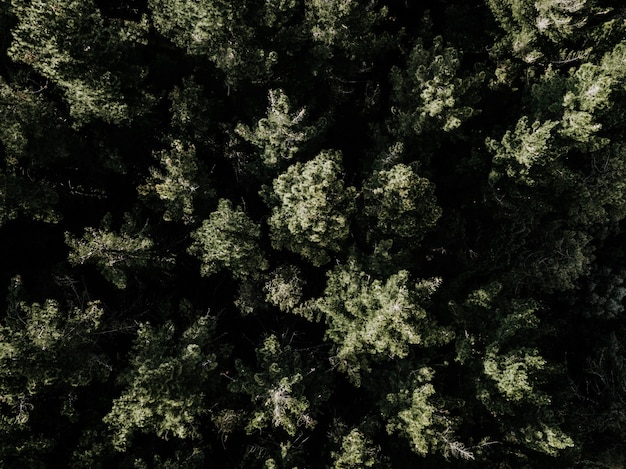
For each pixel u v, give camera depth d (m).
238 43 20.98
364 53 25.36
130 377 19.16
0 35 21.23
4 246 23.14
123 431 18.53
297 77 24.66
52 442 18.81
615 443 27.14
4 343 17.31
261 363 22.02
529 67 25.59
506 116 27.72
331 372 23.98
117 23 22.70
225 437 21.52
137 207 22.47
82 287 23.30
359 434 19.92
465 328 22.50
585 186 25.75
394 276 20.16
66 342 18.84
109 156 22.06
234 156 24.30
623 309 28.89
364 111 26.92
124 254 20.25
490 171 24.33
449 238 26.08
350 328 21.08
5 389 17.69
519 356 21.11
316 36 22.47
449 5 28.33
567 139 23.28
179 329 23.91
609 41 25.27
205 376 19.94
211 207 23.17
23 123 19.20
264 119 20.31
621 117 24.39
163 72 24.88
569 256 26.78
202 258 21.98
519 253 28.28
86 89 18.53
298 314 25.48
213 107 24.34
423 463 22.67
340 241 22.58
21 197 19.47
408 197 20.47
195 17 20.28
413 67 23.06
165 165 21.78
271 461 19.19
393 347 19.73
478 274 26.66
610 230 29.44
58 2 16.92
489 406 20.91
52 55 18.28
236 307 25.52
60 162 22.72
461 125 24.58
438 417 20.39
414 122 22.55
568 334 30.14
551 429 20.44
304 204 19.28
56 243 24.05
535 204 25.09
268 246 25.16
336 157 20.67
